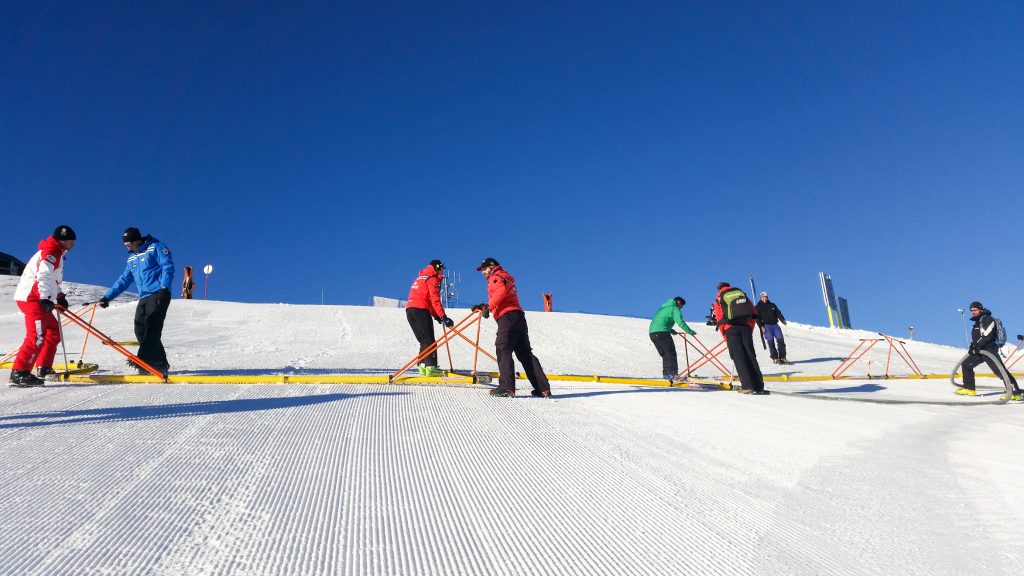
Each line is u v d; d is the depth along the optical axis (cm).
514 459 362
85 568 204
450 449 382
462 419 476
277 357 1003
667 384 853
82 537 229
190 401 515
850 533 245
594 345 1505
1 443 364
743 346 772
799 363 1442
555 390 692
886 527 251
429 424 454
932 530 247
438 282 746
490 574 211
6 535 228
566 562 221
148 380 625
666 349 977
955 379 1173
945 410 615
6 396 527
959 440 427
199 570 206
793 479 324
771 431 455
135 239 711
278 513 264
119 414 453
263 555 221
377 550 229
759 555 225
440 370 720
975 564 213
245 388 597
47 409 471
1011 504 278
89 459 332
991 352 786
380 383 665
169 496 278
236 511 264
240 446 370
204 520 252
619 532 250
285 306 1972
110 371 758
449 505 282
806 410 588
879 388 955
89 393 549
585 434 433
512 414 505
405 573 210
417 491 301
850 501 286
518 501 288
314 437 400
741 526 255
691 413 534
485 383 695
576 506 282
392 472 331
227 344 1172
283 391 582
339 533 245
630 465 352
